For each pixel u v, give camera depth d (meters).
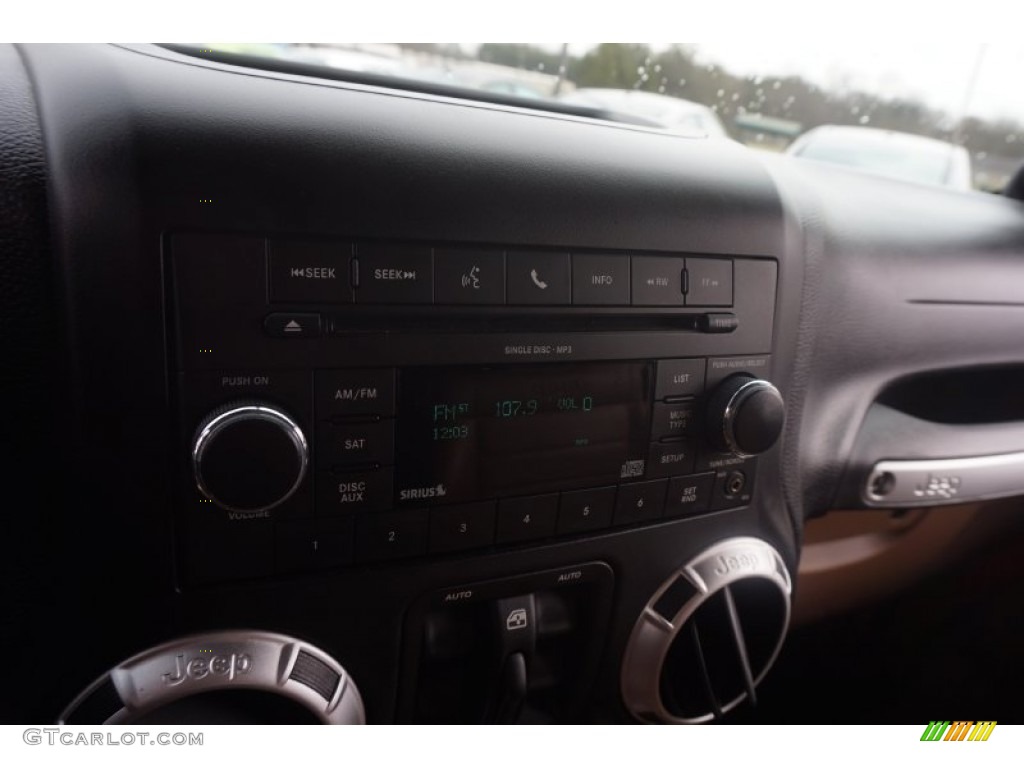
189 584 0.49
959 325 0.84
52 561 0.48
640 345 0.58
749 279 0.62
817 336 0.74
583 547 0.59
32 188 0.45
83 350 0.45
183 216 0.44
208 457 0.45
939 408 0.97
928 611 1.06
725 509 0.65
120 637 0.48
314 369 0.48
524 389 0.54
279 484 0.46
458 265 0.51
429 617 0.59
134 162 0.44
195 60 0.52
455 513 0.54
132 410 0.45
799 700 1.03
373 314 0.49
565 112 0.68
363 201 0.48
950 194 0.97
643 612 0.64
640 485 0.60
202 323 0.45
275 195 0.46
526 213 0.52
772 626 0.71
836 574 0.93
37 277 0.45
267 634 0.51
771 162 0.77
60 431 0.46
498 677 0.59
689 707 0.68
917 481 0.82
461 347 0.52
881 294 0.78
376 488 0.51
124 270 0.44
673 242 0.58
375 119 0.50
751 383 0.61
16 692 0.49
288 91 0.50
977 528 0.98
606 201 0.55
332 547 0.51
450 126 0.53
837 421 0.78
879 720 1.00
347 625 0.53
